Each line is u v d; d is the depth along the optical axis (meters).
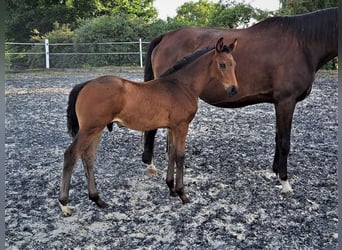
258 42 3.97
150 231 3.17
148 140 4.36
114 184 4.16
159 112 3.44
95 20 17.64
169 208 3.58
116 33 17.11
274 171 4.29
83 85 3.29
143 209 3.56
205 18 20.84
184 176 4.34
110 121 3.29
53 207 3.62
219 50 3.54
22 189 4.04
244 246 2.93
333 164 4.68
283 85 3.85
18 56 18.17
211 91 4.14
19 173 4.51
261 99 4.09
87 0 21.20
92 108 3.19
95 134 3.28
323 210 3.50
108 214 3.47
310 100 8.73
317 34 3.82
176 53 4.54
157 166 4.74
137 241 3.02
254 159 4.92
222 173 4.43
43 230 3.19
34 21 21.56
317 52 3.88
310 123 6.77
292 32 3.88
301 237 3.06
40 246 2.94
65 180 3.36
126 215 3.45
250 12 15.96
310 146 5.43
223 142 5.72
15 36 21.83
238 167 4.62
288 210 3.51
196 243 2.98
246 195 3.83
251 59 3.95
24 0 21.16
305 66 3.85
